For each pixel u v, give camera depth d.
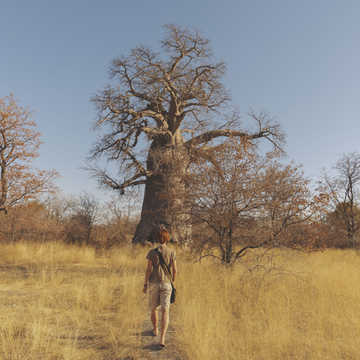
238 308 5.08
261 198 7.45
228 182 7.73
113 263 12.35
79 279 7.68
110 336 3.83
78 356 3.26
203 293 5.71
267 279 6.30
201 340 3.29
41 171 15.72
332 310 4.59
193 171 8.24
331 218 15.30
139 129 17.94
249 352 3.28
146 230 16.00
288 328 3.81
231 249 7.93
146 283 3.84
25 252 12.79
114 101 17.61
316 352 3.21
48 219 19.77
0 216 16.80
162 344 3.53
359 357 3.11
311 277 6.54
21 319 4.52
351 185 17.53
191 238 8.35
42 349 3.43
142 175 17.14
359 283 6.20
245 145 8.30
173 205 8.38
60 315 4.76
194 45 18.50
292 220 7.32
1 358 3.14
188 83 18.20
